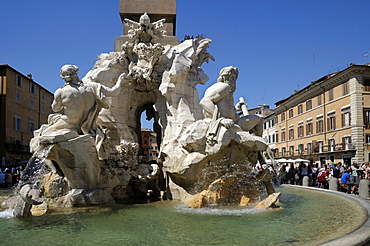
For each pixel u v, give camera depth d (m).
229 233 6.27
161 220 7.52
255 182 10.23
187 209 8.94
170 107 11.32
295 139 52.78
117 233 6.39
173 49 12.04
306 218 7.54
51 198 9.44
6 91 36.25
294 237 5.86
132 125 12.57
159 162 11.42
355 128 38.38
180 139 10.06
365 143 38.34
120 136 11.73
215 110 9.70
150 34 11.70
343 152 40.12
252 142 9.77
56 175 9.80
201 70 12.62
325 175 16.77
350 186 15.05
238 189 10.14
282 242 5.55
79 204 9.43
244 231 6.41
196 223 7.18
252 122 10.59
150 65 11.48
